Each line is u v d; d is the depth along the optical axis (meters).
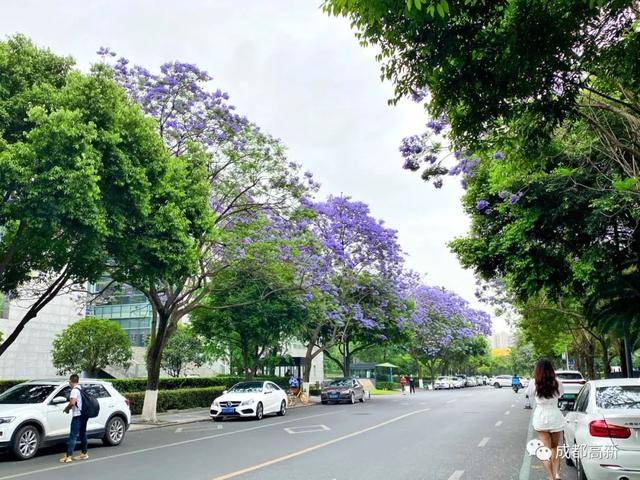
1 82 12.95
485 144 9.91
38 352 38.25
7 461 11.52
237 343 33.12
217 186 21.36
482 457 11.09
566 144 13.46
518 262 17.47
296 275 27.11
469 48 8.07
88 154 11.76
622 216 14.08
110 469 10.23
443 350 67.88
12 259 15.45
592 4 7.00
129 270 15.17
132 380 28.64
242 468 10.01
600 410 7.47
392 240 32.84
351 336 41.62
